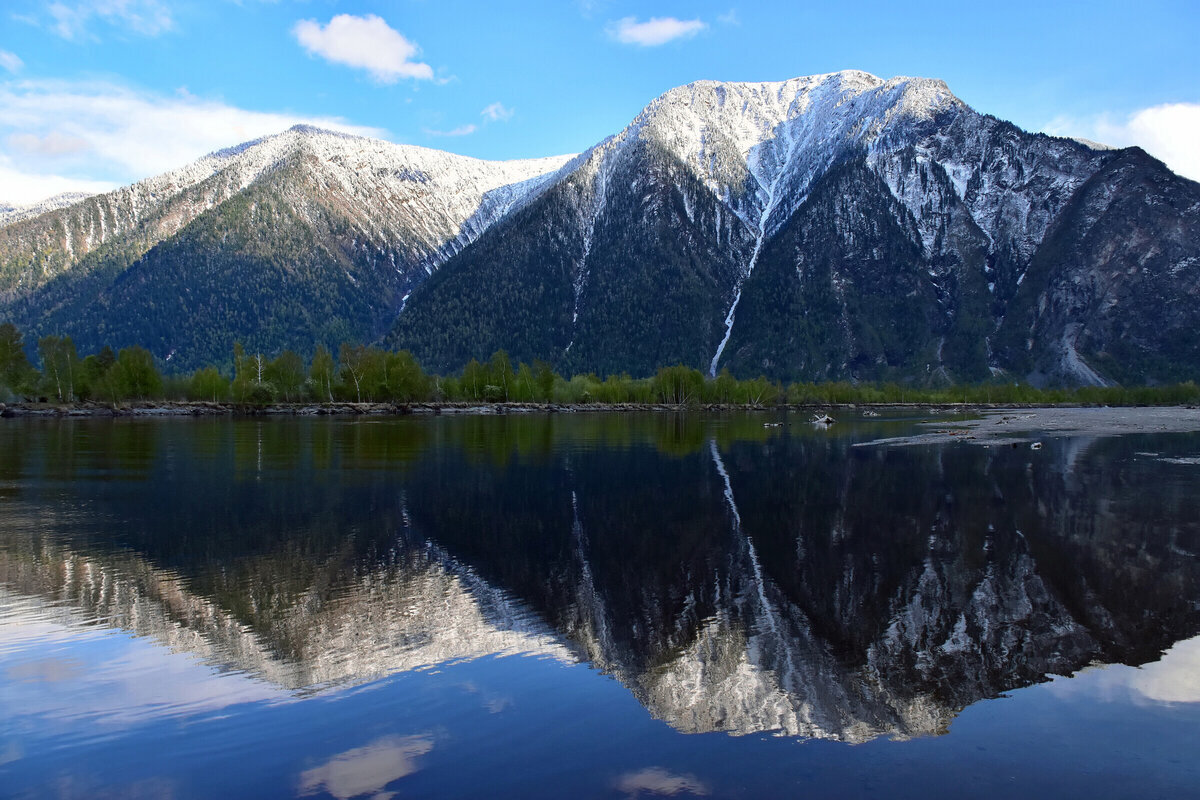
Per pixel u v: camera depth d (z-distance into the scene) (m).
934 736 12.43
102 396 121.31
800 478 44.97
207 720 12.79
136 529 28.88
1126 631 17.97
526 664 15.54
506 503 35.47
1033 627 18.20
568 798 10.38
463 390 157.62
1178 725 12.89
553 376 166.25
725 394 185.50
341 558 24.55
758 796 10.50
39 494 37.12
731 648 16.62
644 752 11.74
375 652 16.11
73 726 12.51
